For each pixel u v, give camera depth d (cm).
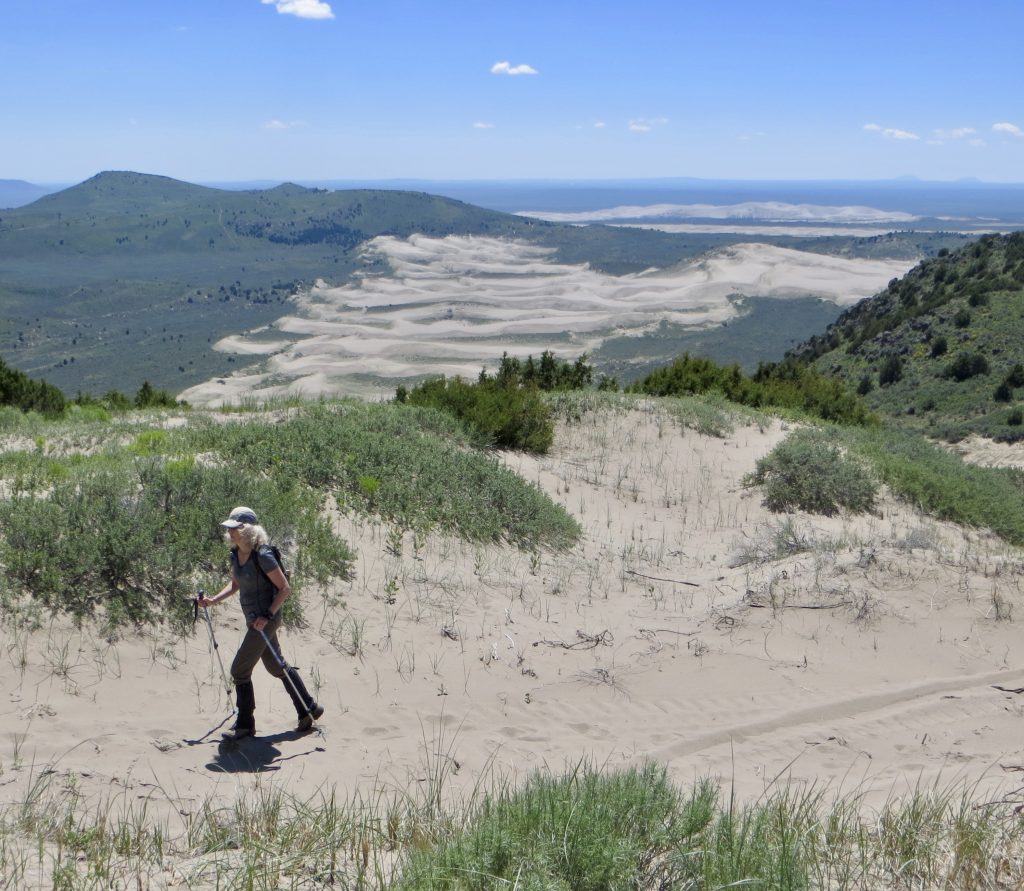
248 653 580
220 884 394
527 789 468
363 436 1216
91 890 376
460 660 743
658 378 2461
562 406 1836
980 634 827
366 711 643
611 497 1394
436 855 400
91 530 759
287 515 888
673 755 607
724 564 1084
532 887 366
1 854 392
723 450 1697
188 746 566
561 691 710
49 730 555
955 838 442
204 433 1195
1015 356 6625
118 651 659
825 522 1295
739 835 437
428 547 981
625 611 900
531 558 1040
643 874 404
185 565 757
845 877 401
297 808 479
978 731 655
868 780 570
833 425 2131
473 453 1346
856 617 845
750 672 754
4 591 672
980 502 1412
